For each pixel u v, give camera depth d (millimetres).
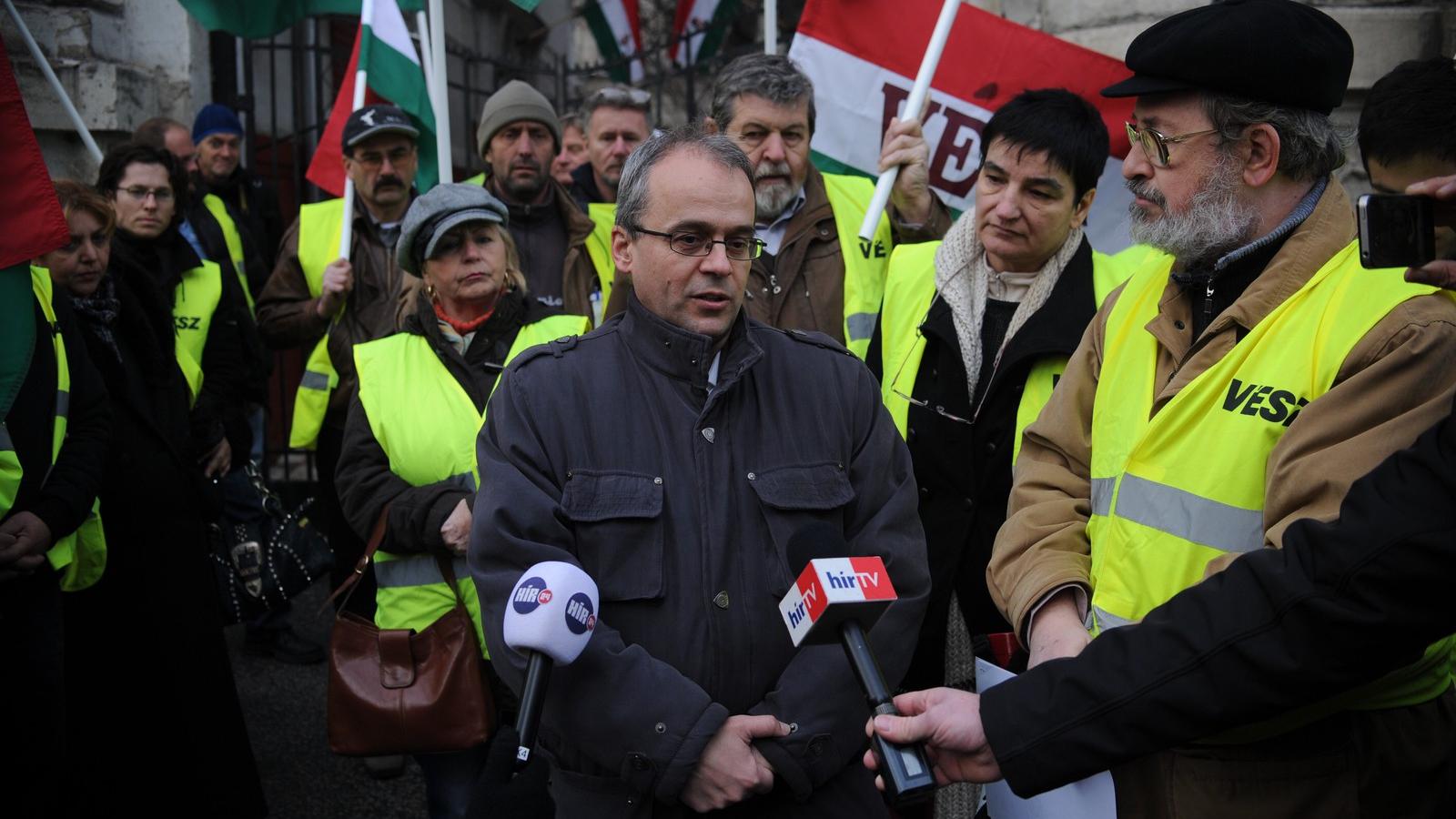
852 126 4613
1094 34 6051
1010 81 4484
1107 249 4508
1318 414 1966
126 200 4922
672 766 2064
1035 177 3174
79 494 3471
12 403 3242
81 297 3869
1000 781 2297
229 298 5191
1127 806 2146
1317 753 2020
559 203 5266
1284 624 1725
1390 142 2777
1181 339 2273
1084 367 2500
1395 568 1634
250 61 8070
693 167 2270
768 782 2102
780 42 11500
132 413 3928
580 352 2340
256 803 4031
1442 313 1943
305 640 6250
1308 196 2217
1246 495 2076
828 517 2279
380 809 4559
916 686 3246
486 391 3668
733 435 2291
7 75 3207
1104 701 1830
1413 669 2055
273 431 8727
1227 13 2207
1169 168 2252
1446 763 2088
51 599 3406
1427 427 1877
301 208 5434
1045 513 2406
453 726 3461
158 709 3854
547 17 13492
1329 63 2166
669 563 2203
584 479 2219
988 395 3166
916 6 4543
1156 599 2145
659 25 10266
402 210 5203
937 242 3562
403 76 5301
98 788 3779
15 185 3227
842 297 3926
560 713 2135
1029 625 2291
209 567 4121
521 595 1988
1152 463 2201
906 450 2494
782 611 1979
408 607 3605
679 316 2287
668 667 2125
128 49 7500
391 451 3613
